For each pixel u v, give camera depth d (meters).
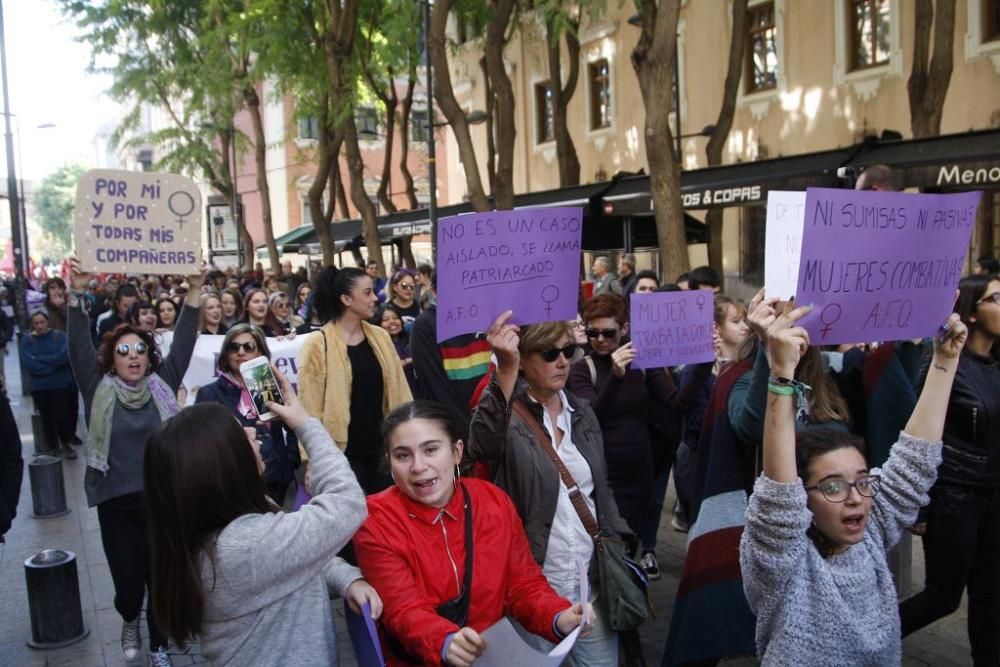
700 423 5.15
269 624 2.15
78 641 4.91
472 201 11.88
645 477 4.62
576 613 2.51
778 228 3.06
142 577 4.46
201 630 2.15
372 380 5.06
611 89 22.52
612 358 4.58
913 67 11.68
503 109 12.91
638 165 21.89
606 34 22.42
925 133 11.52
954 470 3.62
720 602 3.26
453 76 28.67
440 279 3.05
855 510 2.30
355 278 4.97
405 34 15.58
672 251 9.31
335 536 2.24
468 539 2.62
